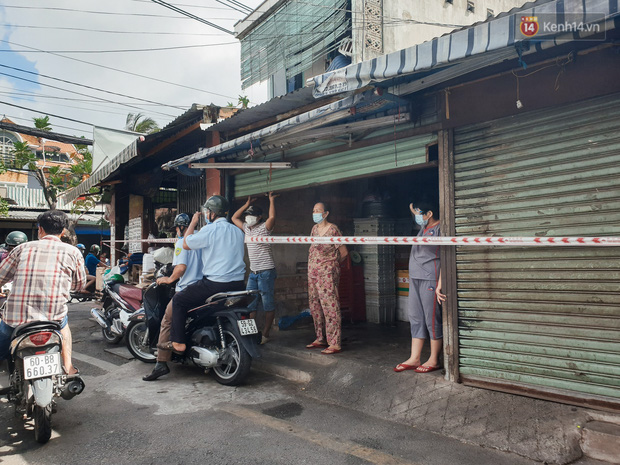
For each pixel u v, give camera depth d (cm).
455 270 400
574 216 342
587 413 322
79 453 312
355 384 428
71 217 2206
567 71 341
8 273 351
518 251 366
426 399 381
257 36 1261
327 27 1049
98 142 907
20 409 353
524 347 362
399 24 1096
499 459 296
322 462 296
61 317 353
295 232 708
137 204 1042
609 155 328
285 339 602
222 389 454
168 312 485
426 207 450
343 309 686
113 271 695
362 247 709
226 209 512
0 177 2533
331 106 424
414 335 447
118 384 473
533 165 362
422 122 435
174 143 802
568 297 341
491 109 381
